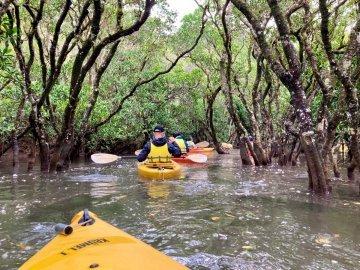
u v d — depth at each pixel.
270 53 7.32
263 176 11.17
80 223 3.55
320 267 3.98
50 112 12.66
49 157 12.32
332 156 10.93
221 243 4.72
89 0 9.80
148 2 9.38
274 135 18.03
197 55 20.28
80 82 10.80
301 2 10.05
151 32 18.98
